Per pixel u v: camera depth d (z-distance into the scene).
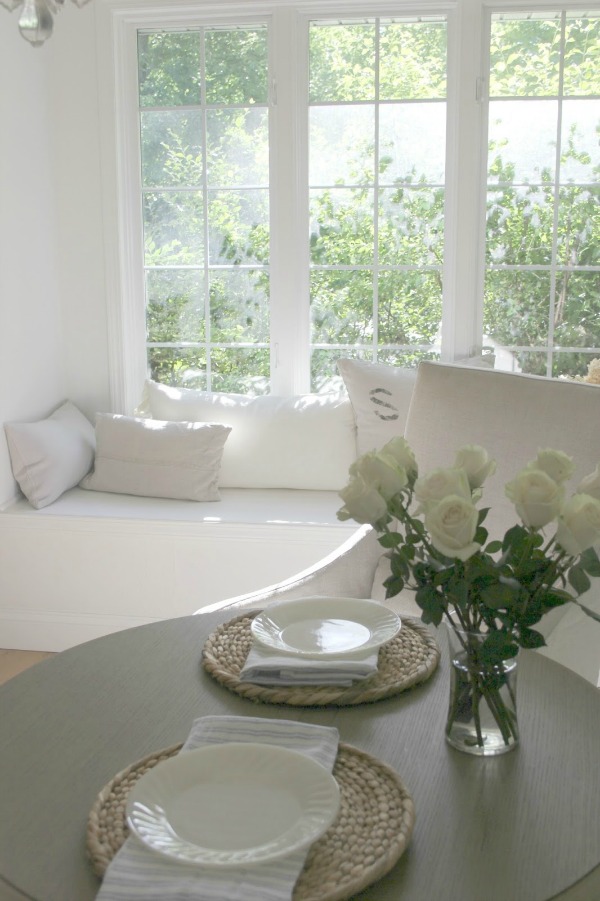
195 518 3.46
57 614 3.58
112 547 3.51
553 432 2.15
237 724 1.34
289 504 3.64
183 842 1.08
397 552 1.30
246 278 4.07
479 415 2.26
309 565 3.42
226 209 4.04
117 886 1.01
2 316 3.52
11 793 1.23
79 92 3.90
